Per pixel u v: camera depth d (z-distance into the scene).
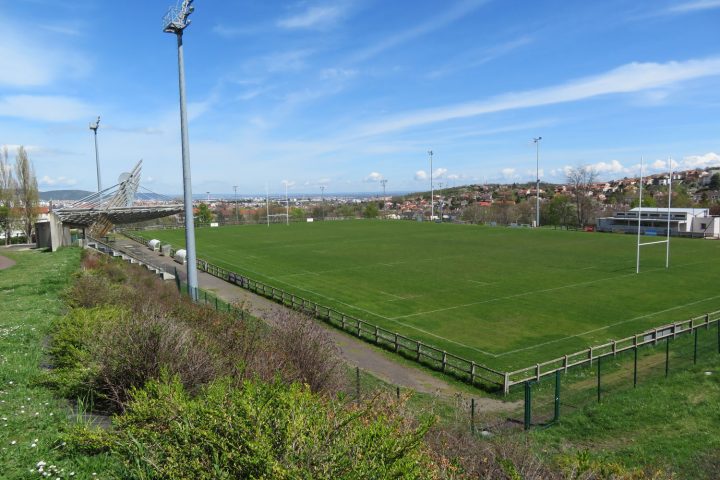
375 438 5.61
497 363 22.91
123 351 9.70
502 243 70.88
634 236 78.00
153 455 6.04
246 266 52.91
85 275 27.39
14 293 23.88
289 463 5.09
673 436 14.39
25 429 8.31
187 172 28.39
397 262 54.12
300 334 14.50
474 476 8.20
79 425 7.82
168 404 6.62
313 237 81.75
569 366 21.11
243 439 5.39
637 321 29.78
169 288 30.22
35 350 13.48
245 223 115.75
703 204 111.12
